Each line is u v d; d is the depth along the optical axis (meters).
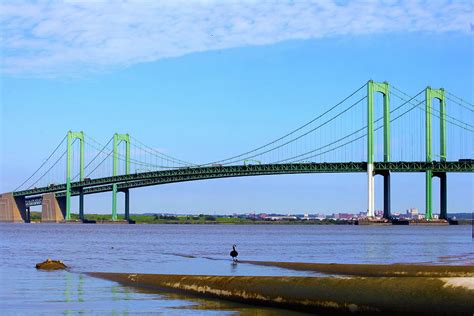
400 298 23.17
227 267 54.72
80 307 28.97
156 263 61.12
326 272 47.44
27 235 153.50
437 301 22.20
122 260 66.00
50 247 96.00
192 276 34.47
